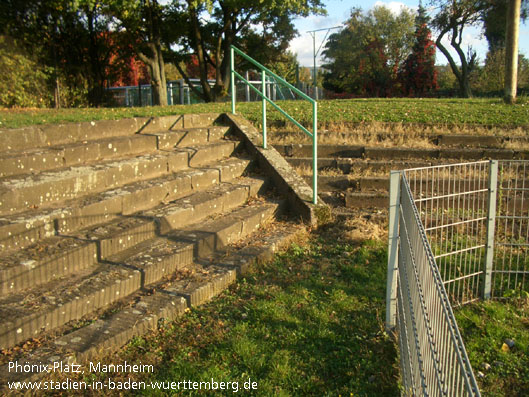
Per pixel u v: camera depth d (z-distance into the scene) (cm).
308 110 1011
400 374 317
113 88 3044
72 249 401
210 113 812
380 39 4203
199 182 629
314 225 621
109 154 590
